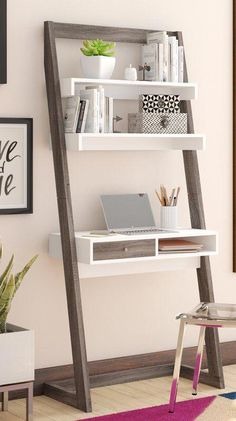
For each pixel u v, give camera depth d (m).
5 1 4.78
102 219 5.19
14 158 4.89
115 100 5.18
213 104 5.55
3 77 4.79
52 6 4.98
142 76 5.22
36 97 4.95
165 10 5.36
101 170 5.18
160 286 5.41
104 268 4.93
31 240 4.97
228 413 4.67
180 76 5.18
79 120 4.82
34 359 4.84
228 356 5.66
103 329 5.23
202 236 5.17
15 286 4.57
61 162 4.81
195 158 5.25
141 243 4.89
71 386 5.07
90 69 4.92
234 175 5.63
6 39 4.81
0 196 4.86
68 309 4.82
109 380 5.17
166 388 5.12
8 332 4.62
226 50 5.58
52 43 4.88
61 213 4.83
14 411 4.72
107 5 5.16
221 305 4.84
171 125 5.12
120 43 5.20
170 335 5.46
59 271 5.06
